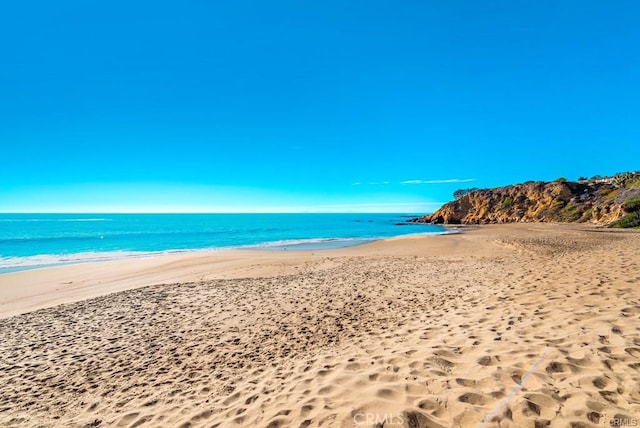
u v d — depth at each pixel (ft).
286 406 12.67
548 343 14.89
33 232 176.14
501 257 56.80
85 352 22.95
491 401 10.82
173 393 16.29
